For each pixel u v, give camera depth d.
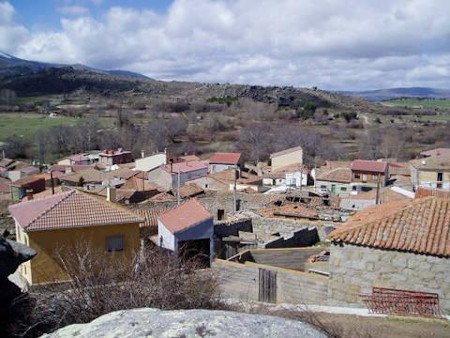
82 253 13.80
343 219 25.36
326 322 9.77
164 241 19.86
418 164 50.03
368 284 11.50
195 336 3.31
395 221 11.82
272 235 22.53
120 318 3.66
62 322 6.82
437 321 10.09
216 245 20.45
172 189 38.97
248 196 32.62
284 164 61.78
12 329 7.05
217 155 60.41
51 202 18.09
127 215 17.92
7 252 8.17
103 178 49.66
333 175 50.69
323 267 16.00
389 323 10.00
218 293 9.30
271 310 10.30
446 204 12.29
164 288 7.11
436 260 10.82
